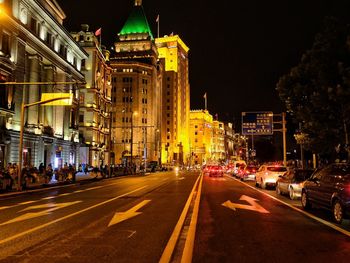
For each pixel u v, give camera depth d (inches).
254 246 337.4
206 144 7377.0
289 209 601.9
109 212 571.5
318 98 749.3
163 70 6112.2
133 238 373.1
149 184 1341.0
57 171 1502.2
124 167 2608.3
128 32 5447.8
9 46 1560.0
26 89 1790.1
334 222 473.1
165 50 6240.2
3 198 885.8
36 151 1814.7
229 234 393.4
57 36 2105.1
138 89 4985.2
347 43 687.7
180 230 416.5
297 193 727.1
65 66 2191.2
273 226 442.9
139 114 4943.4
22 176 1149.1
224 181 1523.1
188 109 6894.7
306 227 436.8
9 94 1557.6
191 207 629.0
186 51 6875.0
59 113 2185.0
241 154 5147.6
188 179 1732.3
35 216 539.5
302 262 283.9
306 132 861.2
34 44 1791.3
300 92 812.0
